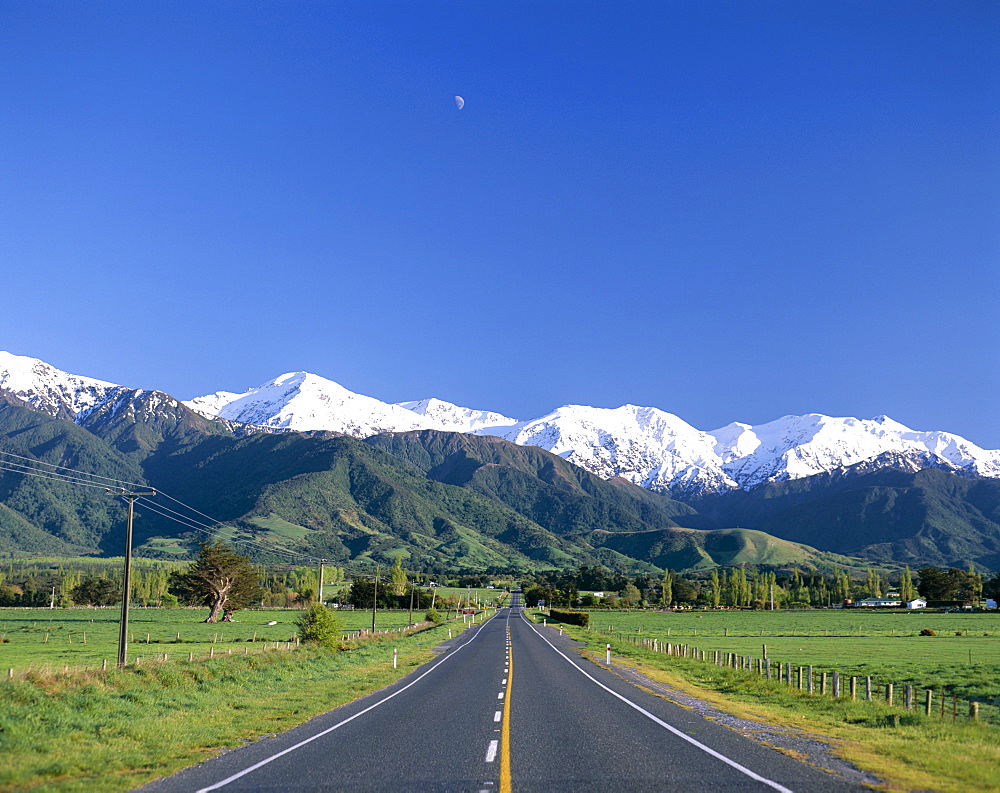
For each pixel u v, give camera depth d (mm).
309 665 41406
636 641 80625
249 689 30328
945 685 41031
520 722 21734
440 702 27125
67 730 18953
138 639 87375
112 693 24688
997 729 21328
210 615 133875
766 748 17141
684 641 85750
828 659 61344
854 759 15711
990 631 106000
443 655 57250
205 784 13977
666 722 21594
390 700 27812
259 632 102250
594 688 32438
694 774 14273
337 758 16297
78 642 82625
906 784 13367
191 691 27734
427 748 17391
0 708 19734
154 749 17656
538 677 38281
